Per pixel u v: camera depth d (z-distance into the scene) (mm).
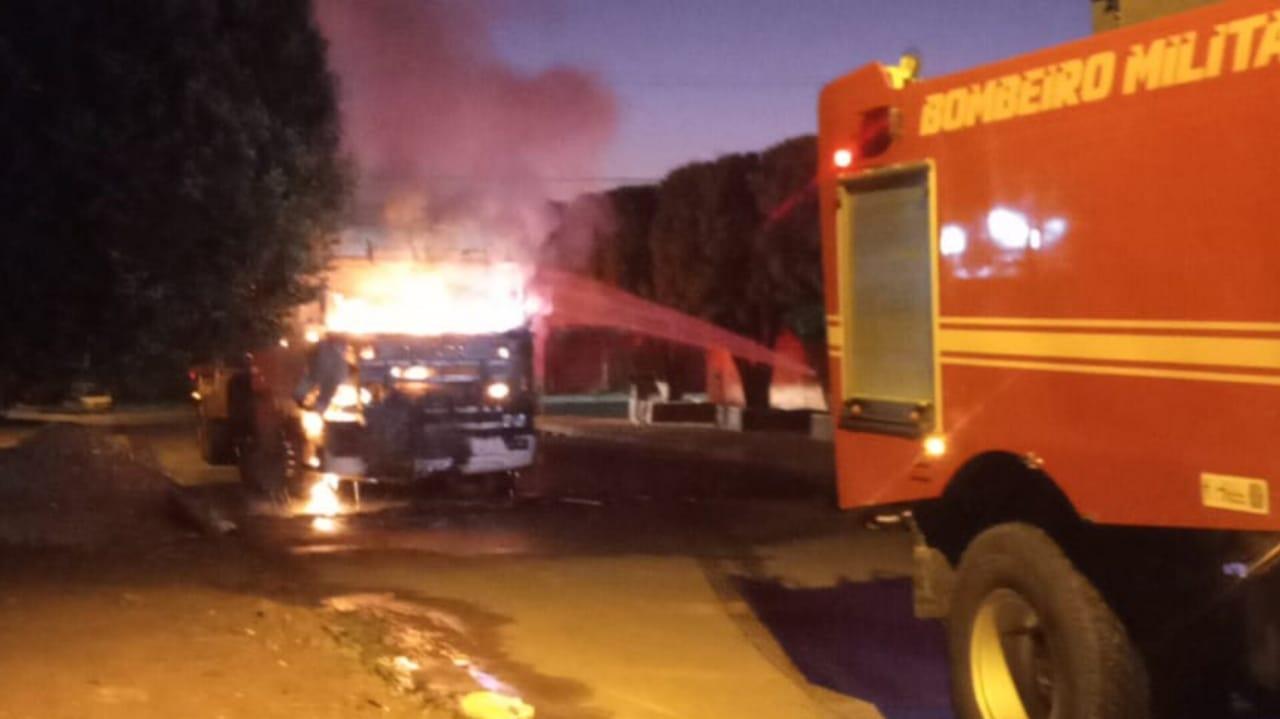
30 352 14133
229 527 15422
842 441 7891
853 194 7773
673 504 19031
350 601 11625
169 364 15094
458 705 8133
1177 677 6078
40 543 13320
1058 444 6203
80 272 13477
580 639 10453
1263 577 5555
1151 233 5684
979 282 6730
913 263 7273
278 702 7801
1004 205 6559
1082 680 6062
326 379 19297
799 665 9727
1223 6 5395
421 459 19375
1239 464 5285
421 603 11680
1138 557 6090
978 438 6734
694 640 10469
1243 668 5832
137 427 40625
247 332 16641
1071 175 6129
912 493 7289
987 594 6703
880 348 7574
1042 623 6320
